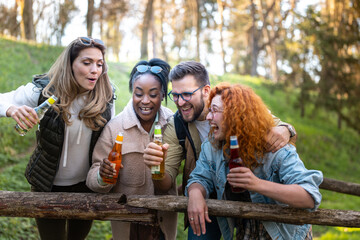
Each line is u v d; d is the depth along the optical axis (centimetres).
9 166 687
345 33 1808
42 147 255
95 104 255
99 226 502
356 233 609
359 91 1784
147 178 268
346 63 1816
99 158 256
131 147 260
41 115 238
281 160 208
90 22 1922
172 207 220
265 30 3105
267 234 221
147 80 252
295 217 206
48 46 1630
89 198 225
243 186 194
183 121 260
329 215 207
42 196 227
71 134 258
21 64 1291
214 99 217
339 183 416
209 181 234
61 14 2627
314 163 1270
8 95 257
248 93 212
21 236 425
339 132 1831
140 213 221
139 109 259
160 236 280
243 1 3167
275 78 2947
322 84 1805
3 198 225
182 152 266
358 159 1531
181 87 244
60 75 250
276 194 191
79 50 246
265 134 208
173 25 3491
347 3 1842
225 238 237
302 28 1808
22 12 2412
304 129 1627
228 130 209
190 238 262
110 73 1445
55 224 290
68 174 271
